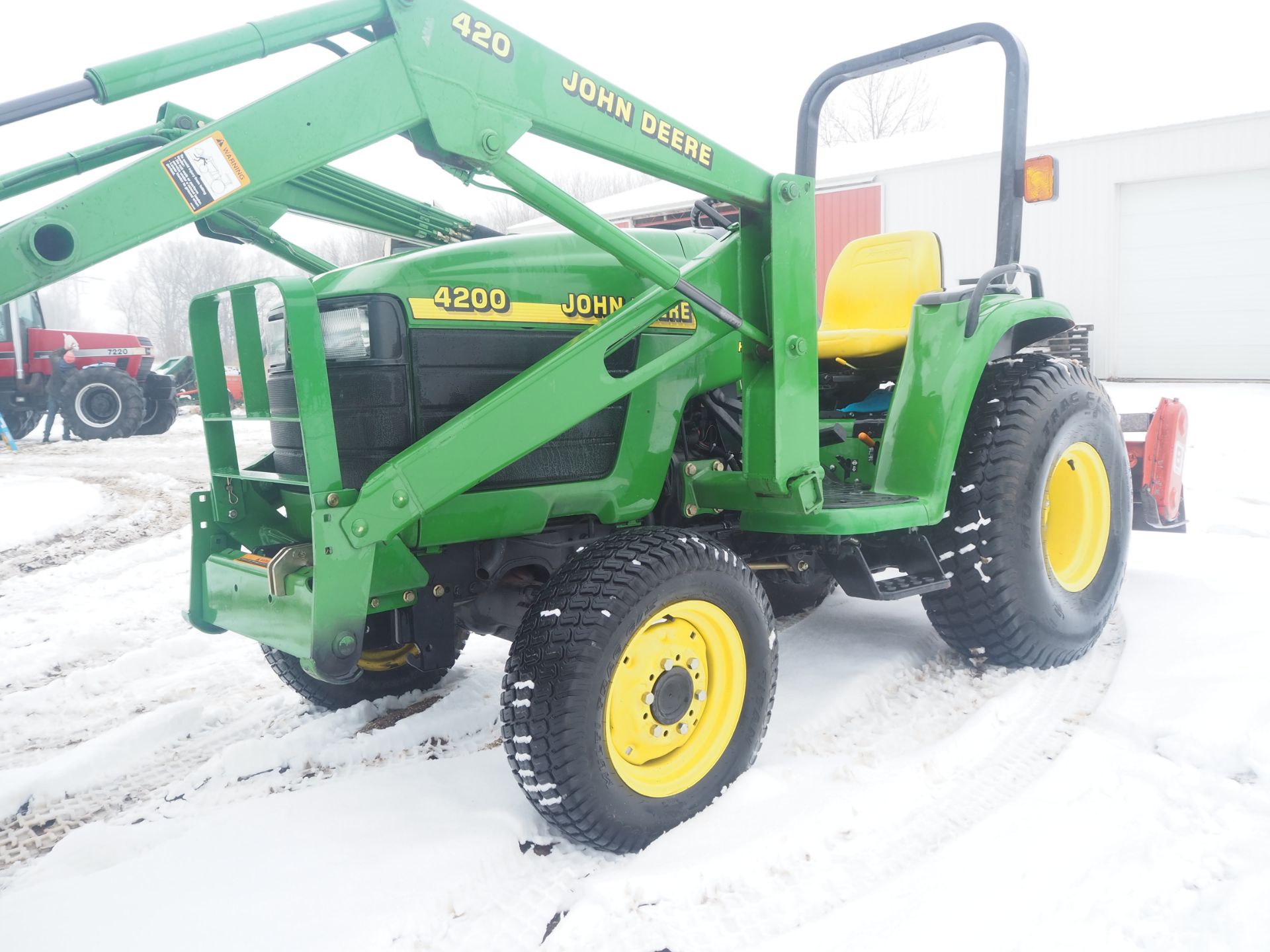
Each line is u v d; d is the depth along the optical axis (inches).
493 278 82.3
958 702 101.0
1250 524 171.3
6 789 88.0
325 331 79.0
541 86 71.7
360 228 103.3
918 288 122.6
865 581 97.1
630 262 77.4
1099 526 115.7
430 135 68.9
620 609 71.9
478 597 90.0
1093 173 498.6
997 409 105.4
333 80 63.0
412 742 97.3
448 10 67.1
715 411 98.3
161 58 60.6
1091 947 58.3
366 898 66.8
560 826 72.4
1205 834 70.2
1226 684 94.8
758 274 86.0
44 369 455.5
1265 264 466.6
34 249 54.6
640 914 65.0
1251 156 460.8
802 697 101.3
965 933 60.1
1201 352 489.4
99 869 75.4
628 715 75.0
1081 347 472.7
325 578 67.9
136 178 57.6
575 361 77.6
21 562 203.0
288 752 94.8
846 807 77.0
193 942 62.7
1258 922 58.9
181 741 101.5
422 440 71.6
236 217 93.3
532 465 84.5
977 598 103.3
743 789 80.1
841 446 112.0
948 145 561.9
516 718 70.6
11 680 127.7
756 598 81.7
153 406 489.1
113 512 262.7
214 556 84.0
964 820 76.3
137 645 142.3
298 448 81.9
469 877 69.7
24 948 62.9
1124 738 88.0
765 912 64.9
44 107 58.1
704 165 79.7
